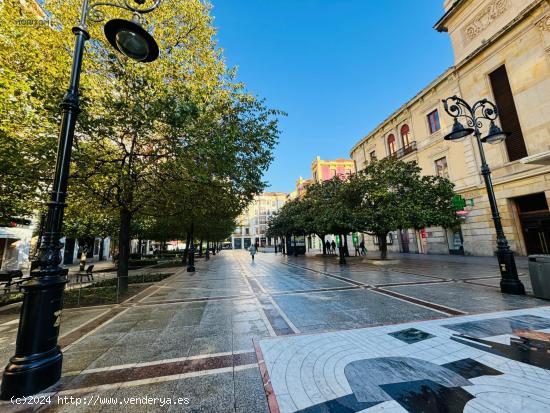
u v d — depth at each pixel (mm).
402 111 23141
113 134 6262
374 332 4145
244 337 4191
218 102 7375
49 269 2855
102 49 7121
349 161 45219
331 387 2633
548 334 3807
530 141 13422
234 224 27188
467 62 16719
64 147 3111
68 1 6684
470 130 6359
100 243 33656
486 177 6934
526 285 7379
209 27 8562
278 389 2623
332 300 6508
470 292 6789
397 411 2209
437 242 20062
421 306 5684
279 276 11422
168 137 6602
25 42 5566
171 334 4410
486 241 15875
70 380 2914
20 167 5695
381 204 13203
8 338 4551
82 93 5547
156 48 3736
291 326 4645
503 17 14898
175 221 14375
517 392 2426
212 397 2557
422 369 2936
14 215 7832
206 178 6715
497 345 3477
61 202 3043
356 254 23422
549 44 12547
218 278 11477
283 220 25656
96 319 5430
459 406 2246
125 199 8234
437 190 13266
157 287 9375
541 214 13469
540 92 12977
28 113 5676
